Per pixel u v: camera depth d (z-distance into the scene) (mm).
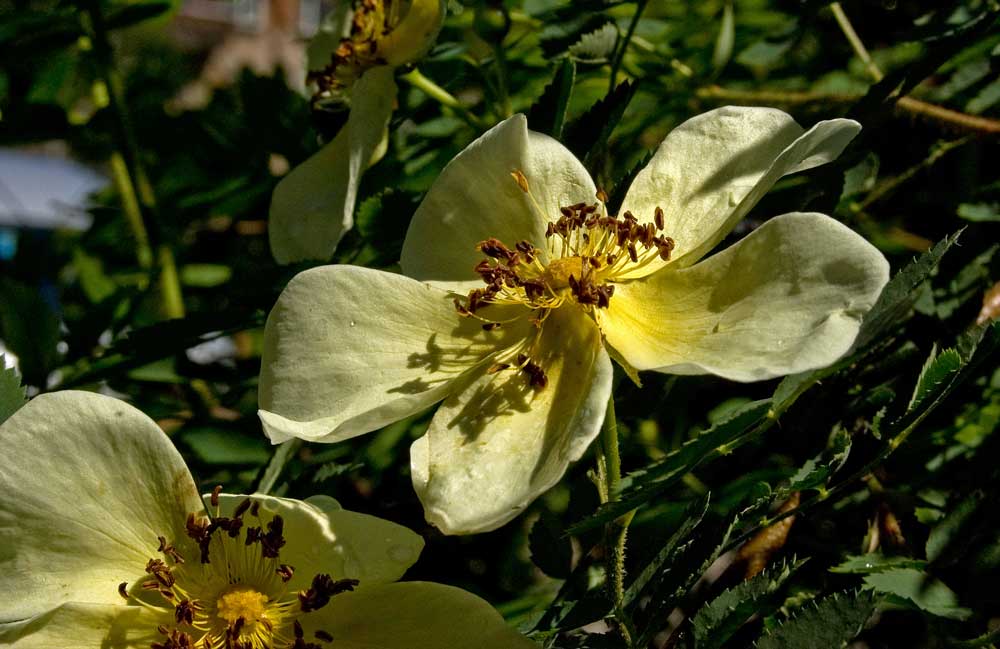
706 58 270
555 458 189
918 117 241
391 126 241
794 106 253
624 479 185
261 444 238
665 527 217
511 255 204
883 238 250
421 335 202
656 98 264
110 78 271
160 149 277
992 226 233
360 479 235
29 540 192
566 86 218
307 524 193
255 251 300
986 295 221
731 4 266
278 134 267
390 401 195
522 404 198
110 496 194
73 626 191
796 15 254
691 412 242
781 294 189
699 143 207
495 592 230
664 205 205
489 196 207
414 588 190
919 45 262
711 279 196
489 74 255
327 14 254
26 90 278
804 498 207
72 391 193
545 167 208
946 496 217
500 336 203
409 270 207
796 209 229
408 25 235
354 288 201
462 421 197
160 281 277
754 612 184
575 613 195
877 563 201
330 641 192
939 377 192
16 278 338
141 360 229
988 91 244
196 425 239
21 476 192
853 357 192
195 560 195
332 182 235
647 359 195
